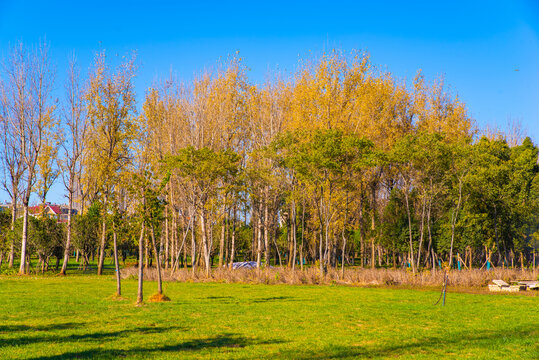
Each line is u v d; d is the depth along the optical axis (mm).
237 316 18078
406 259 58594
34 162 48656
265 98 49250
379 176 50031
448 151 39531
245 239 76750
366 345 12773
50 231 54031
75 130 54531
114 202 23125
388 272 38156
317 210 43281
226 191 42375
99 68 48406
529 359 11344
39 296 25078
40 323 15516
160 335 13633
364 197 48625
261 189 47250
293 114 45125
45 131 50688
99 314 17984
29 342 12172
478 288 33156
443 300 23531
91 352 11055
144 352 11250
